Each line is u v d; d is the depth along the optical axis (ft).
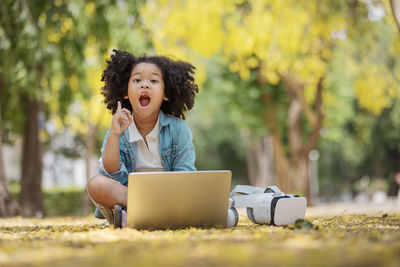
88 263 6.83
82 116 53.06
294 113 55.77
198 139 117.29
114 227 12.32
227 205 12.66
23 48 28.71
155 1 43.04
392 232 10.32
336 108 65.67
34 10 29.78
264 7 44.50
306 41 45.01
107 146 13.09
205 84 61.31
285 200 13.14
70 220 20.81
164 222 12.09
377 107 51.96
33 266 6.76
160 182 11.72
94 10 31.30
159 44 42.19
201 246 8.22
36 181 40.34
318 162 132.26
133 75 14.02
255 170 118.01
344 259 6.75
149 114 13.80
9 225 16.44
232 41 44.32
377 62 50.39
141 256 7.29
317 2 43.86
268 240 8.96
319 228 11.90
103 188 12.64
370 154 111.24
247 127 64.75
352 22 45.16
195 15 43.16
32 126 40.14
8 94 37.22
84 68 37.14
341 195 130.21
